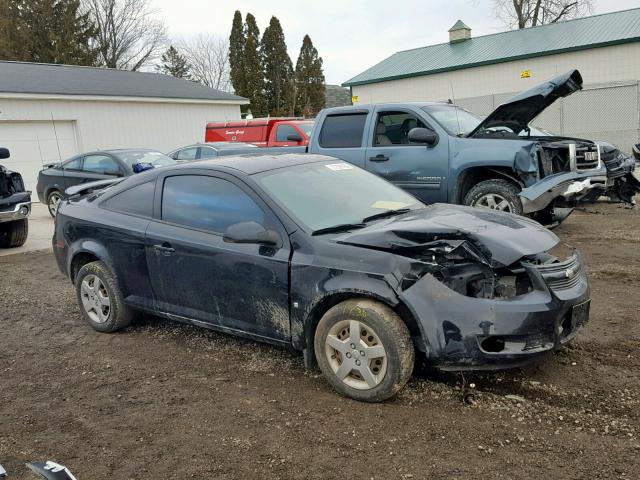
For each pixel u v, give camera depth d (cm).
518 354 341
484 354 340
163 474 305
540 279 353
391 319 352
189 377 426
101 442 342
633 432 317
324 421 349
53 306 639
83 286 536
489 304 343
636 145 1356
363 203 450
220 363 448
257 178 432
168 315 479
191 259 445
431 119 793
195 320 459
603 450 302
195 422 358
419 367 412
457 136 778
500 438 319
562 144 747
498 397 365
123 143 2120
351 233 391
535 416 340
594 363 405
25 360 481
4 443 346
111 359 470
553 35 2378
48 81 2027
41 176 1405
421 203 491
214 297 438
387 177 813
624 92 1981
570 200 761
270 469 304
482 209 461
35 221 1388
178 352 477
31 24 4228
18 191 974
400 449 314
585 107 2056
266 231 395
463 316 343
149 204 489
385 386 356
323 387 395
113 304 514
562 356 419
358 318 361
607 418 334
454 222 399
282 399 381
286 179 444
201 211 452
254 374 425
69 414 380
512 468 291
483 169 766
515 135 778
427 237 356
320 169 479
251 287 412
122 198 514
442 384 387
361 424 342
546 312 344
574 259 384
